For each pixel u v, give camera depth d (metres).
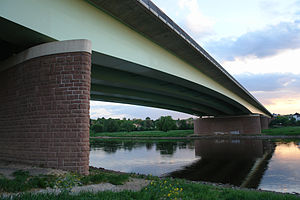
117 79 21.44
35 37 10.99
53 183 7.30
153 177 11.34
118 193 6.29
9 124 11.77
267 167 18.38
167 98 37.53
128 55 15.89
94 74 19.41
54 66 10.29
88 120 9.90
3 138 12.04
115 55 14.73
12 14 9.40
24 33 10.54
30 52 11.19
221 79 32.69
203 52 22.98
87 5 13.13
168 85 28.38
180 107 51.72
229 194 8.33
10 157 11.30
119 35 15.29
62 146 9.64
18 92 11.50
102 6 13.77
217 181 13.93
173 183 9.84
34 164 10.08
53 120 9.95
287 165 19.05
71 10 12.14
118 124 118.81
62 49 10.27
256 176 15.27
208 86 30.12
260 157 23.89
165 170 17.69
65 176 8.20
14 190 6.30
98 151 33.09
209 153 28.47
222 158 23.94
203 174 16.08
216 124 65.56
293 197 8.12
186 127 113.69
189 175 15.74
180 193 7.57
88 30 13.01
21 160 10.65
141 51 17.33
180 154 28.00
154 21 15.65
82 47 10.08
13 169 9.25
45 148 9.93
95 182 8.33
